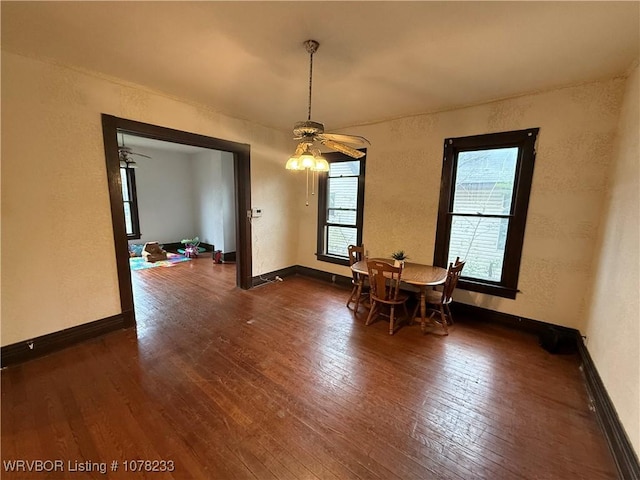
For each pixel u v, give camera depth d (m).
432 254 3.64
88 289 2.72
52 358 2.45
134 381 2.17
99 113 2.63
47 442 1.61
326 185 4.70
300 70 2.46
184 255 6.90
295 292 4.26
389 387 2.16
